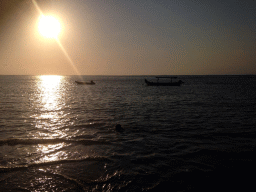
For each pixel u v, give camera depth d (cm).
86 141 831
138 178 521
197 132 984
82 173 546
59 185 483
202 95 3188
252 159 650
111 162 620
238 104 2084
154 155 679
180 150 729
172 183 499
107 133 965
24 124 1142
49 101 2372
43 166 587
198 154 691
